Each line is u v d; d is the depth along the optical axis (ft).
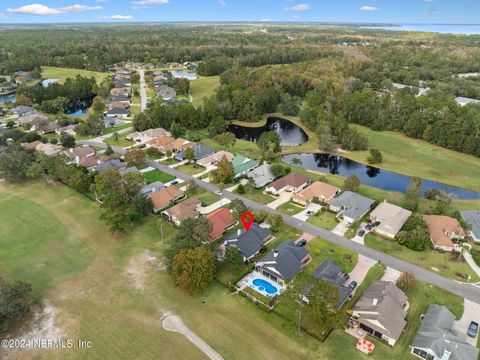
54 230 246.68
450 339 152.05
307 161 403.13
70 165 323.78
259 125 526.98
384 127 481.46
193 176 331.57
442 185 339.16
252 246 219.41
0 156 313.12
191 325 169.17
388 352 155.84
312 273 197.47
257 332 165.48
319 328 159.94
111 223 236.63
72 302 183.42
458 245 231.71
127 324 169.78
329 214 269.03
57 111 562.66
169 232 244.42
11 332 165.48
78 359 152.46
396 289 182.19
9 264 212.23
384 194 304.50
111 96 652.48
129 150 368.27
